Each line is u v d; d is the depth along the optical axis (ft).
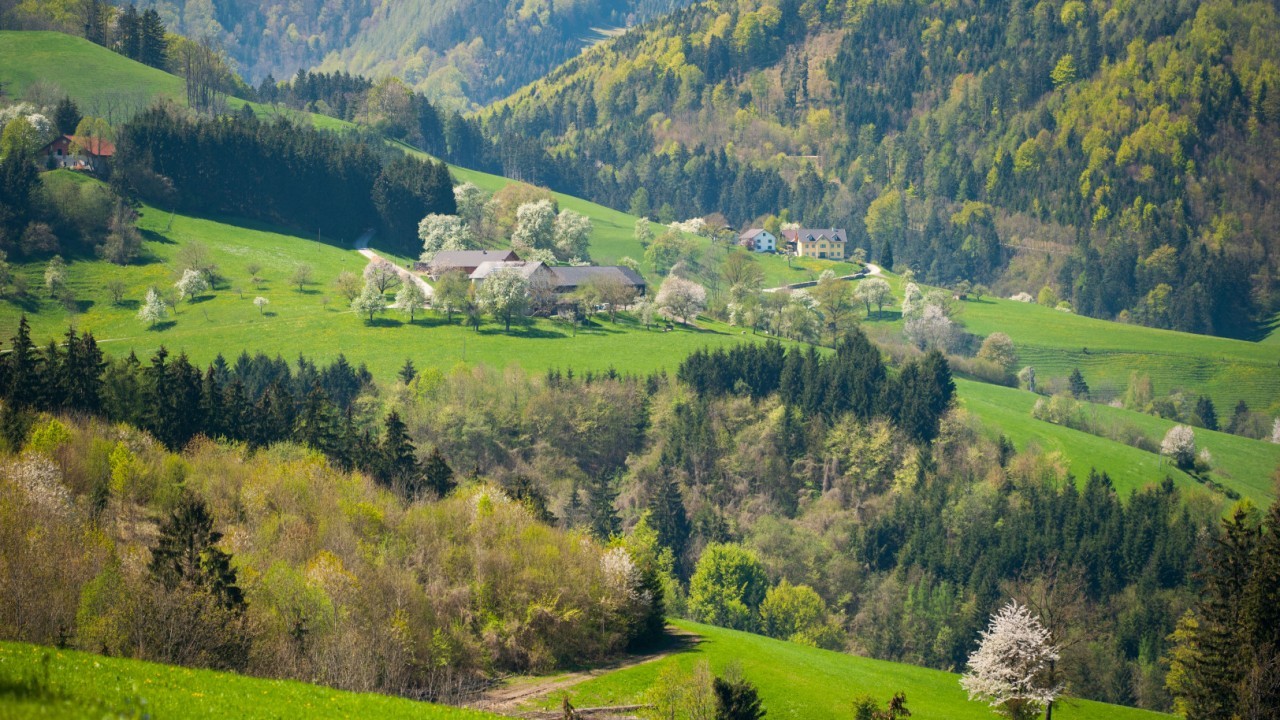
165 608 223.30
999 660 244.22
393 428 447.42
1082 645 438.81
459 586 302.86
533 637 296.30
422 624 275.39
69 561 240.94
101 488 320.70
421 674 265.13
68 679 128.26
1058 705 266.57
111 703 117.70
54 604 221.66
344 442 452.35
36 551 240.53
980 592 503.20
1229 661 271.69
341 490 354.95
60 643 206.39
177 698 131.64
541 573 310.24
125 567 255.09
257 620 242.37
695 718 228.84
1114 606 506.07
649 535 513.45
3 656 135.95
